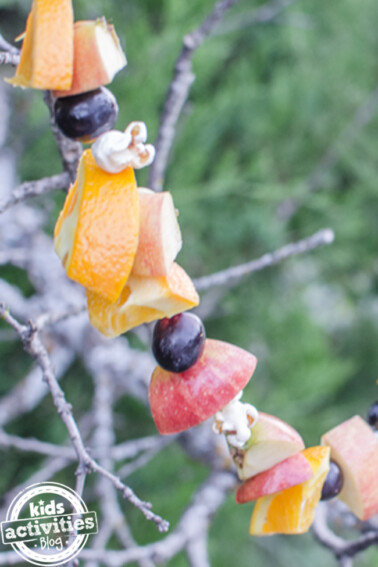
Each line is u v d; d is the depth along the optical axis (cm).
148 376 88
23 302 92
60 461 82
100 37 49
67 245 49
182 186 104
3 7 96
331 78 138
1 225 96
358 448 55
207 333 118
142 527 96
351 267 146
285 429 53
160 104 98
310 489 53
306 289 145
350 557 64
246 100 117
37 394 91
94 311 50
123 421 109
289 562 127
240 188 110
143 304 49
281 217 128
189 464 101
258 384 119
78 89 49
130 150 49
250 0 120
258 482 53
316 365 121
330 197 137
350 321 167
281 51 129
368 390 158
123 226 48
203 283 66
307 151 139
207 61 106
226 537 105
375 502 55
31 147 100
